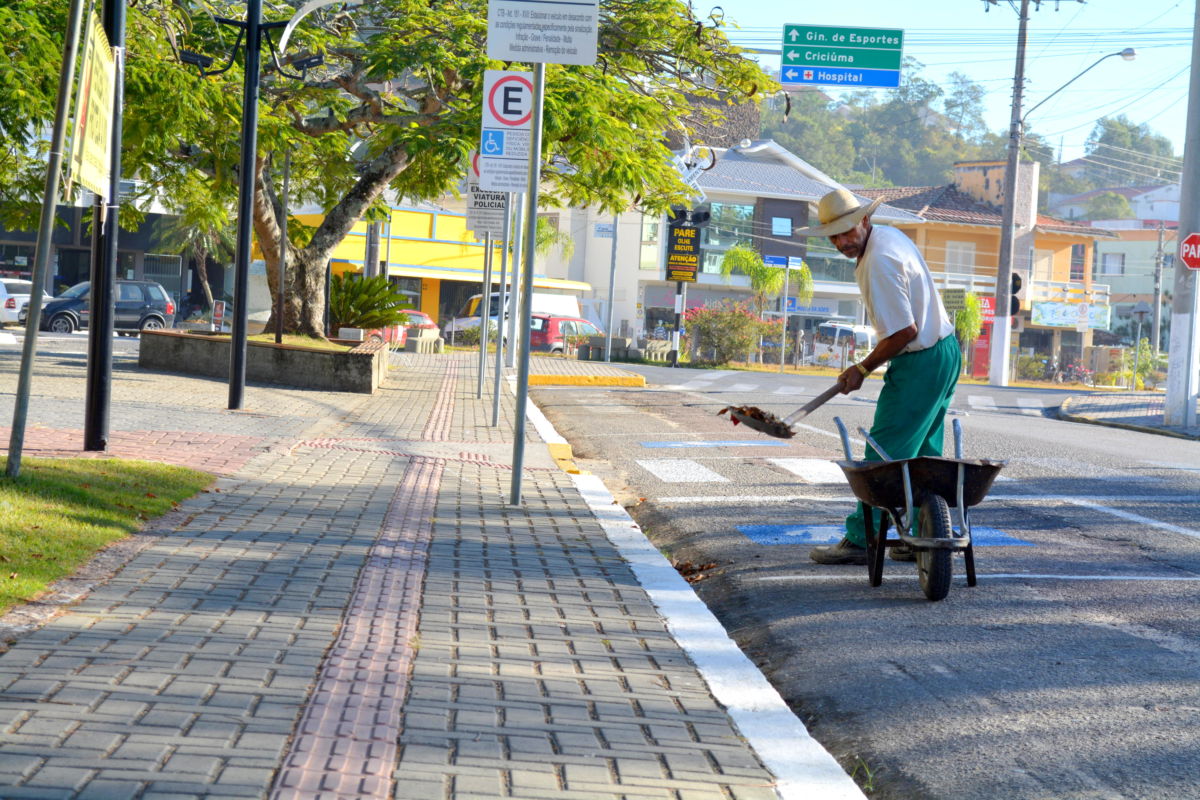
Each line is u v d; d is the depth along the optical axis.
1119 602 8.41
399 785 4.51
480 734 5.16
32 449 12.28
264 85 24.75
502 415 20.70
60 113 9.47
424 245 61.53
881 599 8.52
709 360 57.50
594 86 22.02
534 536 10.07
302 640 6.37
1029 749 5.52
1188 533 11.25
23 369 9.70
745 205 73.38
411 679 5.87
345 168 29.81
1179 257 25.81
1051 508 12.62
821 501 13.09
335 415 18.86
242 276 18.20
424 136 21.66
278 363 23.77
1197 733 5.67
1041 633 7.56
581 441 18.92
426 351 42.84
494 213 21.94
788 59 34.84
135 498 9.87
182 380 23.19
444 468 13.77
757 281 65.00
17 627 6.22
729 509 12.57
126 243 59.34
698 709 5.79
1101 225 126.75
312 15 24.80
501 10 10.89
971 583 8.77
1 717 4.89
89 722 4.90
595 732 5.32
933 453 9.37
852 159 174.50
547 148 22.17
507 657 6.42
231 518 9.74
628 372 36.44
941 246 77.06
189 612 6.79
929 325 8.84
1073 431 23.52
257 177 25.78
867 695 6.42
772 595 8.76
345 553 8.70
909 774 5.32
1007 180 49.97
